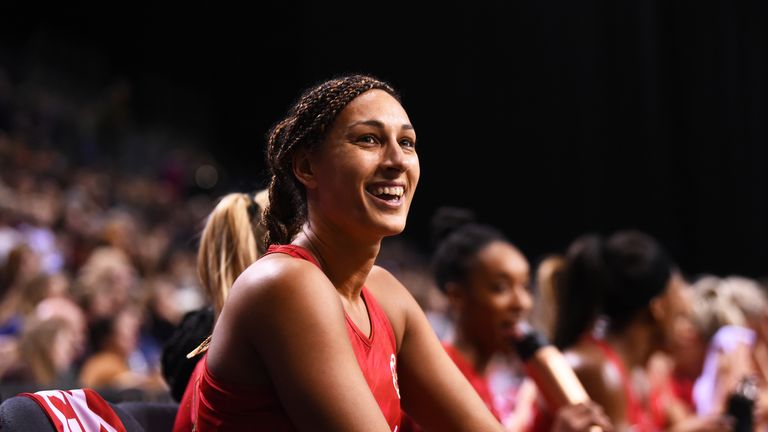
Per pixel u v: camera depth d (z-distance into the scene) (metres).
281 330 1.36
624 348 3.10
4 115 12.30
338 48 17.62
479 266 2.92
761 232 16.03
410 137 1.49
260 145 18.23
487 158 17.03
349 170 1.43
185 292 7.59
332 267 1.51
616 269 3.09
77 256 7.52
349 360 1.38
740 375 4.60
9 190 8.85
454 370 1.70
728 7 16.08
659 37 16.19
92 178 11.36
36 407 1.53
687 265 16.12
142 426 1.80
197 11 18.00
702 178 16.08
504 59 17.02
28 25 16.34
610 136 16.44
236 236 2.06
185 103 17.80
